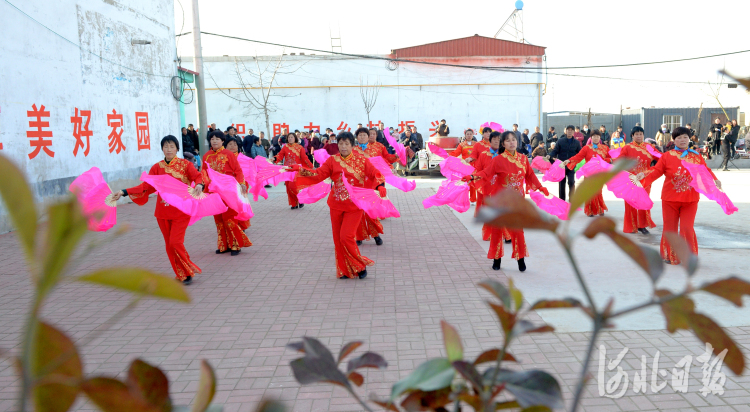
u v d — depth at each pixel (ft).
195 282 21.34
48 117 34.19
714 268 21.20
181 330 16.11
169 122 52.37
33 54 32.94
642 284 19.42
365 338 15.08
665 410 10.89
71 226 2.12
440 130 65.82
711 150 77.00
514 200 2.73
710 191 20.86
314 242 28.50
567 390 11.76
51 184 34.30
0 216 30.50
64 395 2.91
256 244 28.27
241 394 12.05
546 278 20.67
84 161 38.06
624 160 2.60
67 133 36.09
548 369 12.82
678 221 22.41
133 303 2.55
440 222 33.73
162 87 50.93
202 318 17.11
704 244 25.77
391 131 77.66
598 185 2.69
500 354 3.72
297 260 24.63
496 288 3.76
